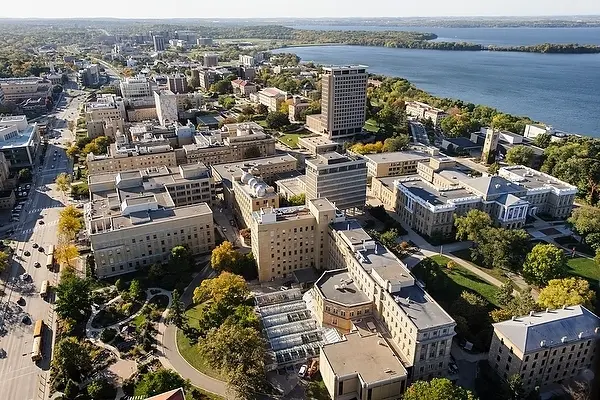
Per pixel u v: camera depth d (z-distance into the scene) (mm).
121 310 192375
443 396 126625
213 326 177250
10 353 170625
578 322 154250
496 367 157625
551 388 154125
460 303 180125
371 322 172625
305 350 168500
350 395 148125
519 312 172000
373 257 188625
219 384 155500
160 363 164500
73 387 150500
